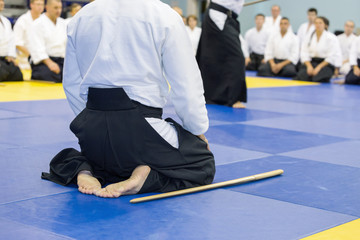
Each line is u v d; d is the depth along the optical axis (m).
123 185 3.41
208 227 2.93
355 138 6.11
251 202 3.43
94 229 2.84
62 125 6.17
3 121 6.29
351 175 4.29
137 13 3.39
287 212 3.25
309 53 14.72
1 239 2.67
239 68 8.36
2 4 11.16
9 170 4.06
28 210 3.14
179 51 3.41
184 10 20.28
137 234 2.79
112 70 3.39
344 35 17.97
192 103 3.49
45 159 4.47
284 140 5.80
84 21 3.53
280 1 21.72
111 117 3.42
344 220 3.13
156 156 3.47
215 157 4.80
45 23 11.45
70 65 3.73
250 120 7.18
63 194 3.47
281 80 14.61
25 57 14.29
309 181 4.04
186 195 3.52
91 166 3.67
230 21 8.30
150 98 3.46
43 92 9.45
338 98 10.45
